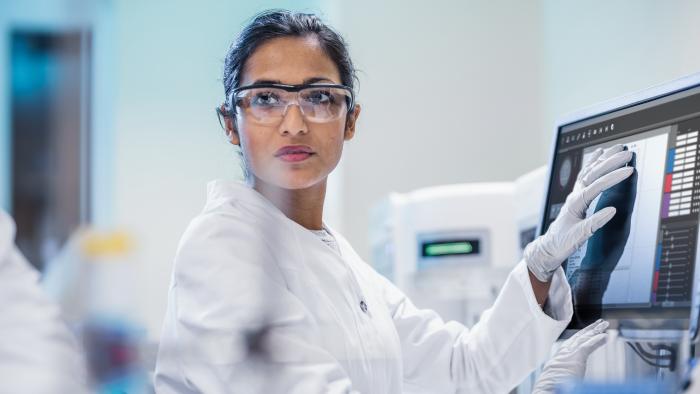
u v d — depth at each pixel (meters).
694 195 1.11
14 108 2.08
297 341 1.09
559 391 0.87
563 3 3.39
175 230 3.28
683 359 0.98
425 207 2.33
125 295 0.75
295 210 1.35
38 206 1.88
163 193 3.31
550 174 1.43
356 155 3.56
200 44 3.59
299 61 1.26
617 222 1.25
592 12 3.10
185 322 1.11
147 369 0.81
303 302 1.23
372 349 1.30
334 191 3.64
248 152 1.27
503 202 2.29
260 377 1.04
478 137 3.60
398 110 3.60
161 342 1.12
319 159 1.26
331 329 1.23
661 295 1.13
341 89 1.27
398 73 3.61
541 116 3.61
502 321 1.38
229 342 1.06
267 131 1.25
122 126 3.35
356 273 1.43
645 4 2.67
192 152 3.45
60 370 0.72
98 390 0.73
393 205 2.44
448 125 3.60
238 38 1.32
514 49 3.63
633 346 1.19
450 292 2.30
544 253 1.30
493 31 3.63
